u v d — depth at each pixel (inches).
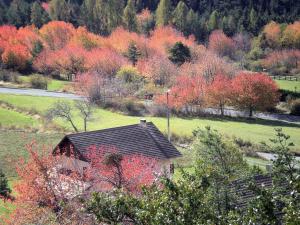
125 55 4466.0
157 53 4375.0
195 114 3011.8
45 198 893.8
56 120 2482.8
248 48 5762.8
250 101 3097.9
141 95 3253.0
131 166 1042.1
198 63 3831.2
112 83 3218.5
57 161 1000.9
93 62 3875.5
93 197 483.5
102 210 472.7
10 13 5359.3
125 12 5944.9
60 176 968.3
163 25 5915.4
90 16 5925.2
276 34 5802.2
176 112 2957.7
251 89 3093.0
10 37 4355.3
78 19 5880.9
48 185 902.4
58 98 2997.0
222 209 551.8
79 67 3919.8
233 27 6200.8
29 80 3508.9
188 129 2491.4
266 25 6067.9
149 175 991.6
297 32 5753.0
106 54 3956.7
